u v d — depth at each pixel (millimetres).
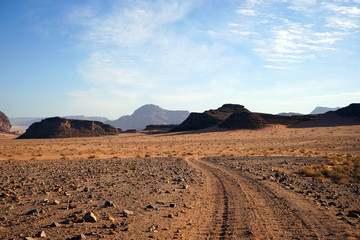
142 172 23375
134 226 8273
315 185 17281
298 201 12172
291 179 19734
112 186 15891
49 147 72375
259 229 8219
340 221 9156
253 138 114750
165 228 8133
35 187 15133
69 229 7766
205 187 15852
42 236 7047
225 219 9266
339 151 52594
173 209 10586
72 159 38531
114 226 7945
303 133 125312
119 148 72375
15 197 11945
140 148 72688
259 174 22234
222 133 150750
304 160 37219
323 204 11625
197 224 8695
